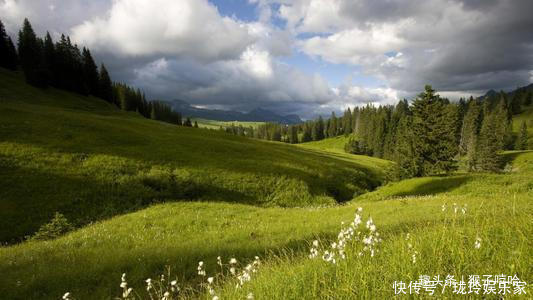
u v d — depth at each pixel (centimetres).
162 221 1436
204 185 2812
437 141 4278
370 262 407
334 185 3766
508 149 11738
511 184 2145
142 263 835
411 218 1122
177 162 3127
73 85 8719
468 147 9612
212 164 3306
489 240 420
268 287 421
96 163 2603
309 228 1201
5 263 907
